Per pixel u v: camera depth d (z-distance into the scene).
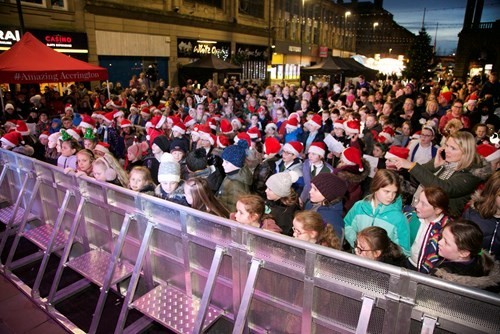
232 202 3.73
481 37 40.44
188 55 23.27
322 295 2.09
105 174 3.60
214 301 2.75
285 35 38.97
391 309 1.81
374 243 2.23
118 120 7.96
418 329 1.77
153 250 3.09
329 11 49.62
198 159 4.26
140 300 2.85
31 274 4.11
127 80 18.98
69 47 15.39
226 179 3.87
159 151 5.08
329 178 2.99
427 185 3.04
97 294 3.76
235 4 28.19
